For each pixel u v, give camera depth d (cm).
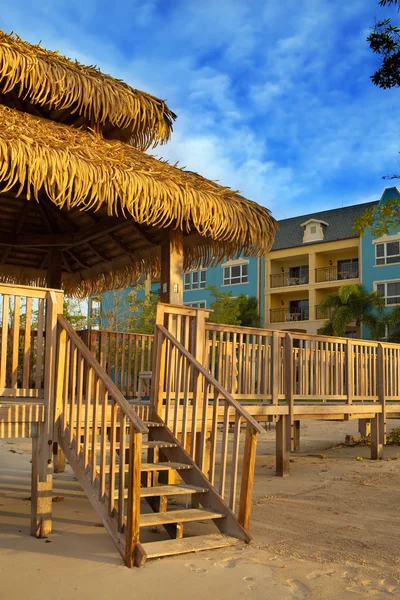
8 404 552
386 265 3609
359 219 1150
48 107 884
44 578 438
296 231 4166
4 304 564
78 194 641
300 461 1084
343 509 682
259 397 874
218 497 571
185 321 752
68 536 554
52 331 584
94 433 540
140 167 731
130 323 2453
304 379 953
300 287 3950
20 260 1154
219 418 789
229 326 833
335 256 3994
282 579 447
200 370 622
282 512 666
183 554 498
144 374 830
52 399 574
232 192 819
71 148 656
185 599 404
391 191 3806
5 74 787
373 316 3406
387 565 486
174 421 655
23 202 977
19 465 1032
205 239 880
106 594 409
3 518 633
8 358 943
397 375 1169
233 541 535
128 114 897
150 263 999
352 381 1052
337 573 465
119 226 897
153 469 582
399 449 1275
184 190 727
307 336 966
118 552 498
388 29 1065
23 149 596
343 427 1931
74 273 1209
